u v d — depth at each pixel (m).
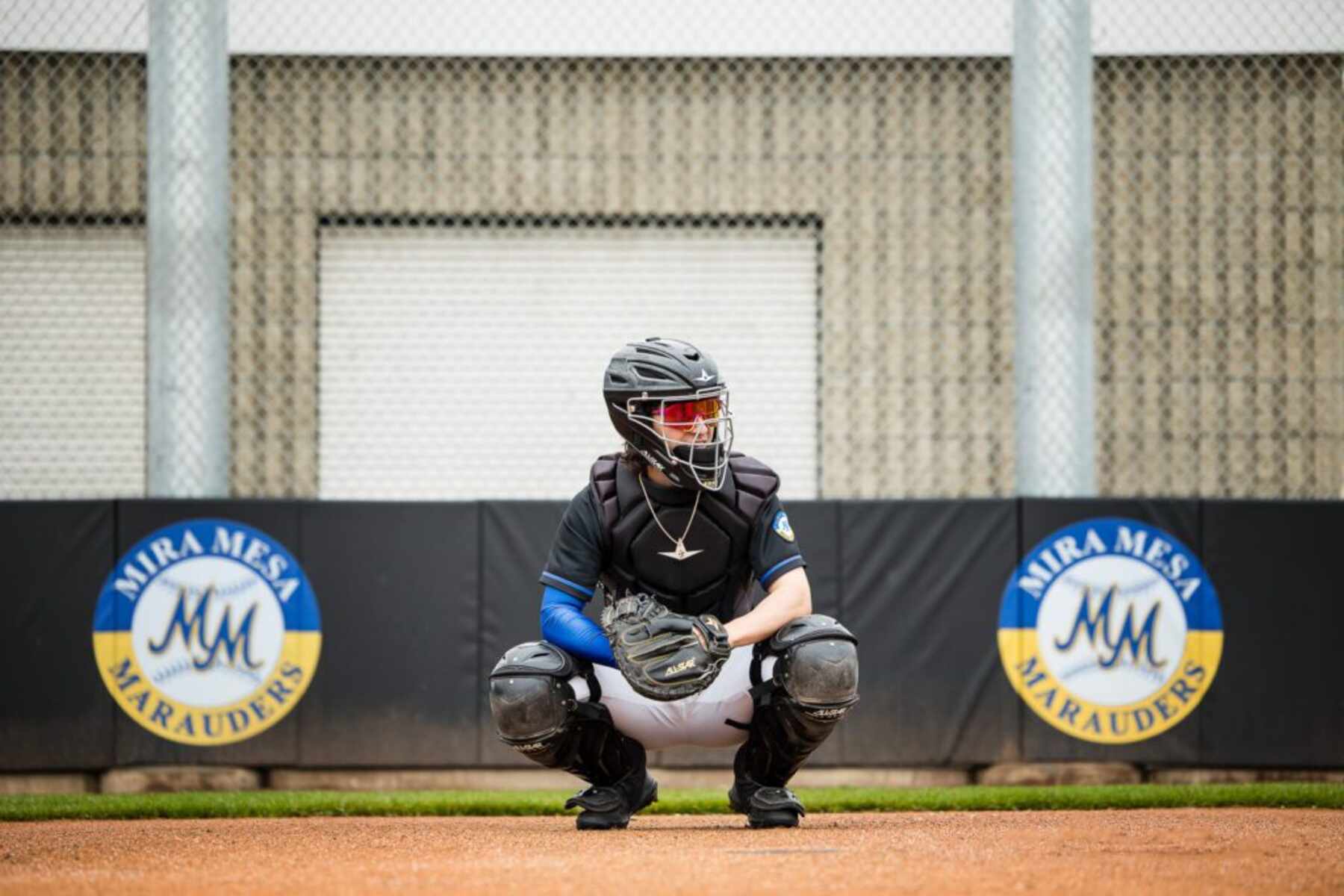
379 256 27.08
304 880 9.60
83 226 26.55
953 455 27.11
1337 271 26.98
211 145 20.00
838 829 12.97
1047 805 17.08
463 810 16.83
